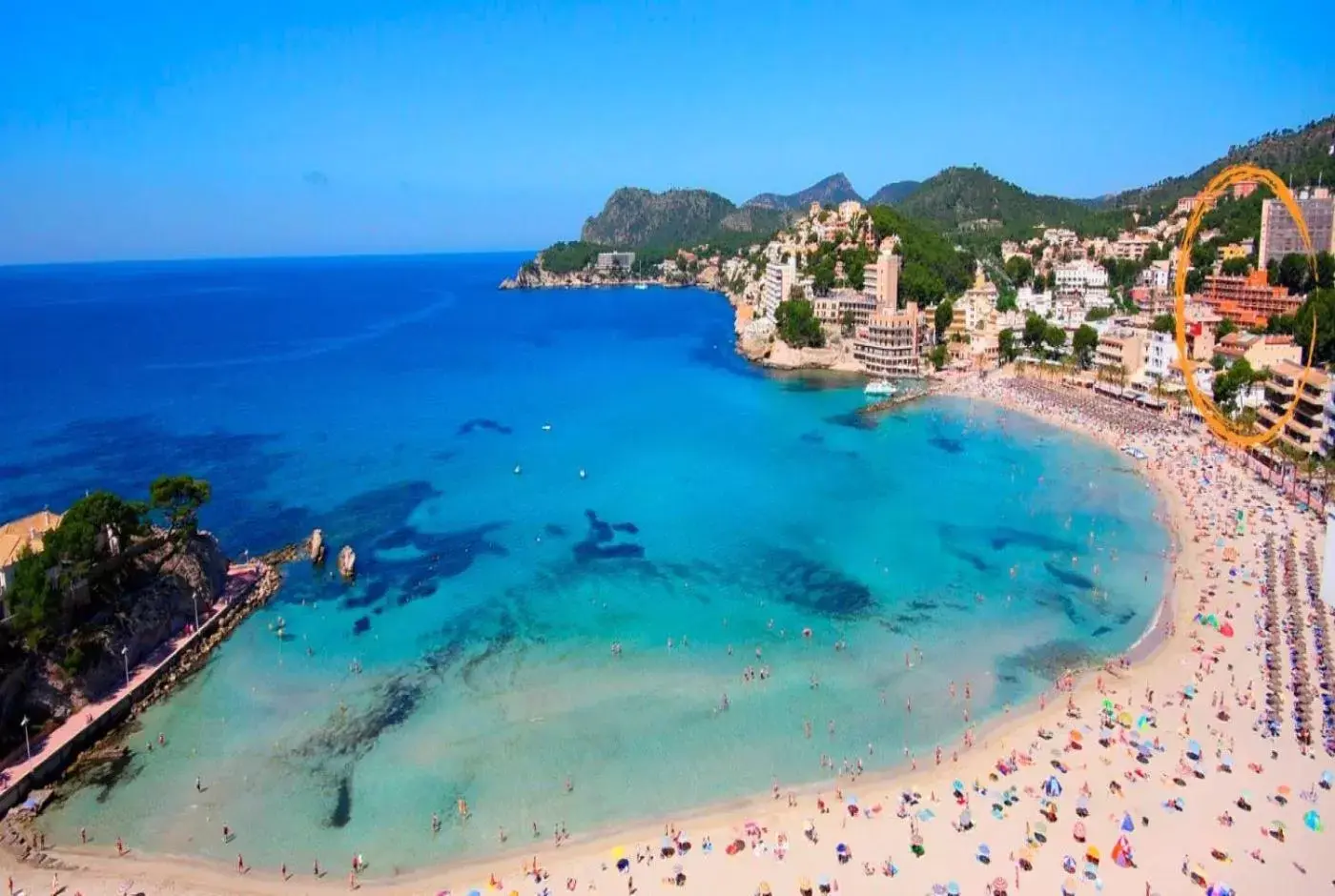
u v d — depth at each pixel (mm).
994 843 68500
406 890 65688
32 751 79875
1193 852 66250
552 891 65062
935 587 114938
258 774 79250
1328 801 71125
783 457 179875
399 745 82875
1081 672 93312
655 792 75875
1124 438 186250
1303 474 150250
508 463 177500
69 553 92062
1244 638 98312
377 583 119562
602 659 98188
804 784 76625
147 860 69000
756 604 110875
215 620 106812
